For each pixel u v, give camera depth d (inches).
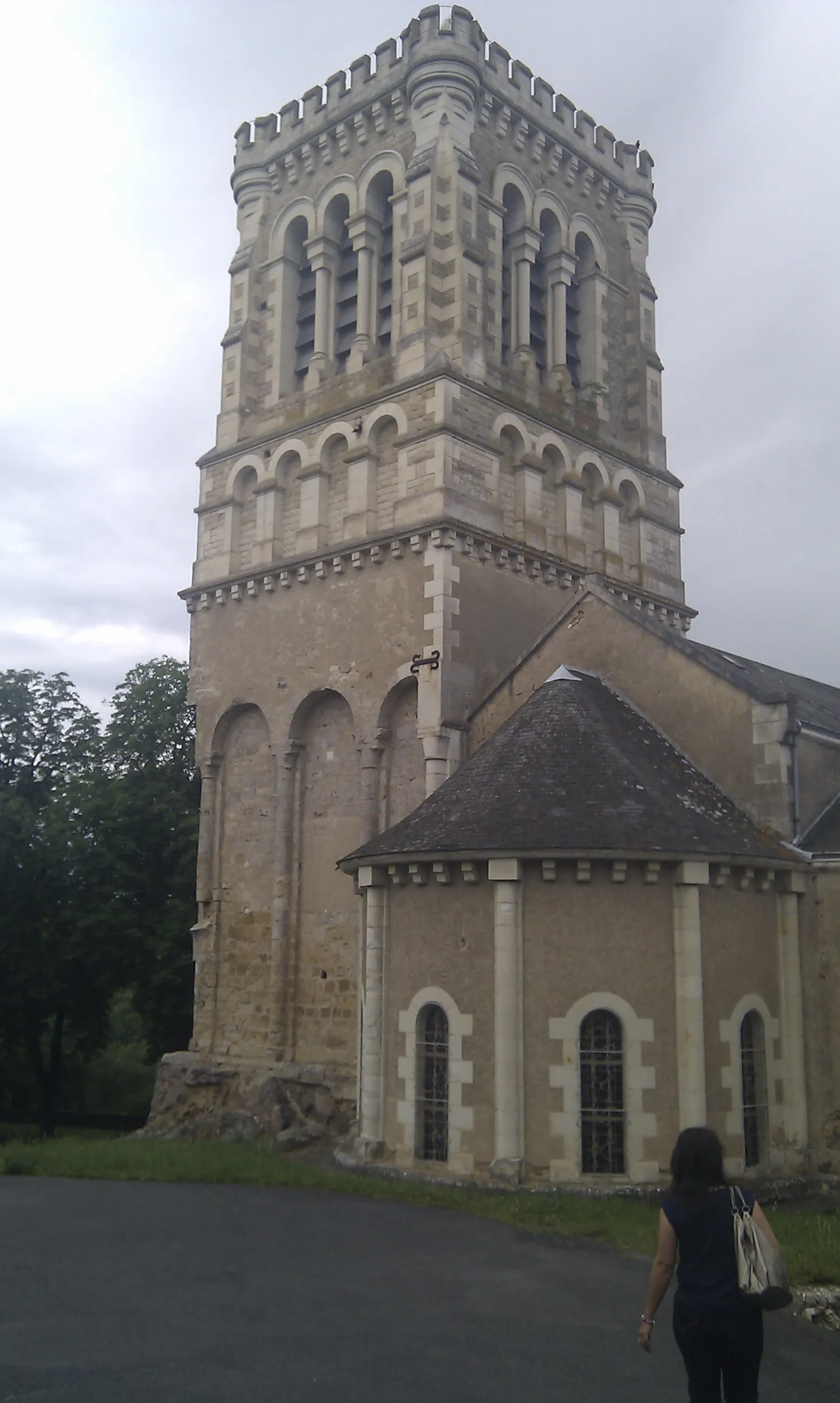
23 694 1763.0
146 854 1546.5
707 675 882.1
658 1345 413.7
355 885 1011.3
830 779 876.6
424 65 1184.2
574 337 1301.7
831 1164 764.6
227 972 1149.7
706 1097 705.6
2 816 1514.5
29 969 1487.5
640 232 1378.0
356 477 1112.8
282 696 1136.8
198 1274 489.4
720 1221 295.6
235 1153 827.4
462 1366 385.1
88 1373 368.2
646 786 776.9
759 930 772.6
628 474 1251.8
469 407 1079.0
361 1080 793.6
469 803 784.3
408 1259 522.9
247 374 1272.1
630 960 715.4
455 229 1128.8
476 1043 729.0
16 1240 548.1
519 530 1110.4
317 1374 372.8
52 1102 1646.2
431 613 1016.9
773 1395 375.6
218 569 1223.5
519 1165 692.1
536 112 1273.4
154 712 1664.6
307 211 1286.9
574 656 967.6
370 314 1190.3
